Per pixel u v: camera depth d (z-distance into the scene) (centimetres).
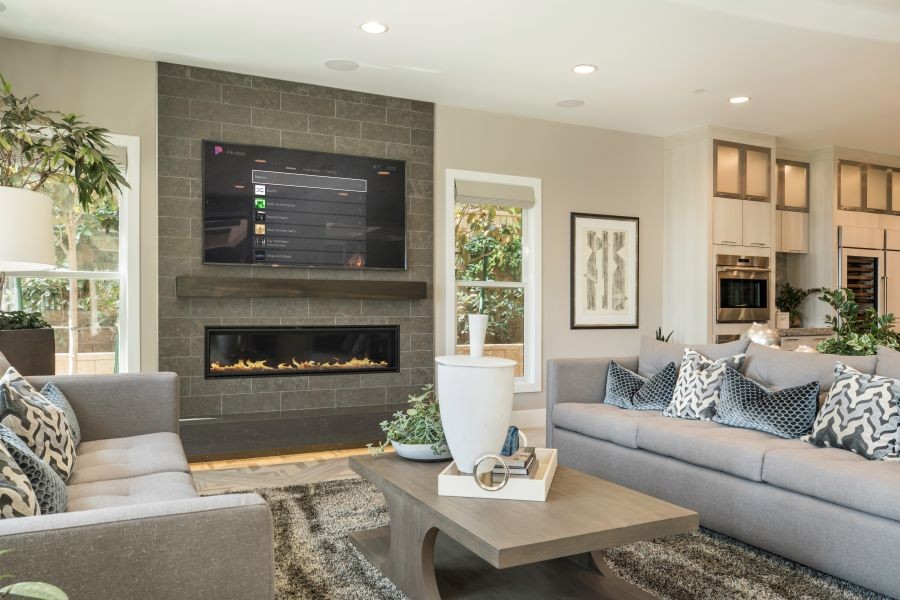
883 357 306
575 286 614
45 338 367
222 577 131
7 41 418
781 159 705
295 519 312
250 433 459
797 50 436
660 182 660
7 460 150
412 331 544
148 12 380
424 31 407
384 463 266
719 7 373
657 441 331
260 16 385
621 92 524
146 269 456
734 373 340
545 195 600
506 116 582
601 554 240
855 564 240
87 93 438
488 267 587
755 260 645
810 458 262
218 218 474
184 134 466
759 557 273
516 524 192
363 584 239
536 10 377
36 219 288
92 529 121
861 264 720
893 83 501
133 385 304
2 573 114
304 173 502
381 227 529
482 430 221
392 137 536
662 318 660
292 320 500
